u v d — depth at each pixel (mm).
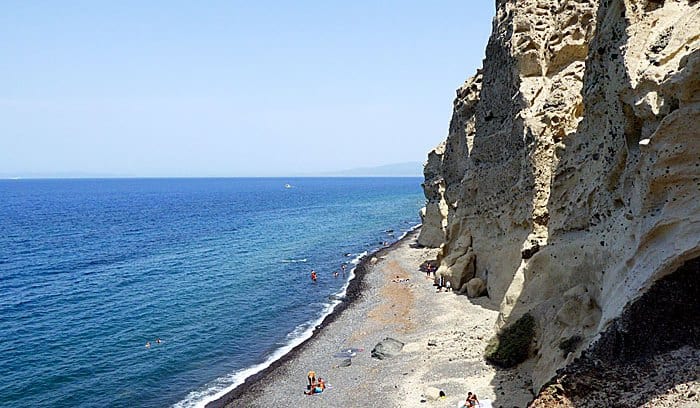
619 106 25188
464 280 50406
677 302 19203
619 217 24875
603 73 30031
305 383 33750
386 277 62719
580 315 25953
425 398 28312
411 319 44062
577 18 40688
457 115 59812
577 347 24422
